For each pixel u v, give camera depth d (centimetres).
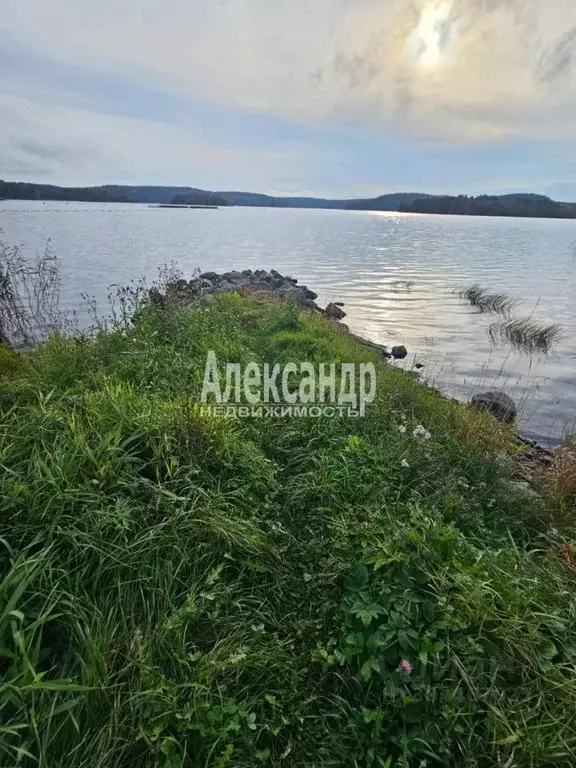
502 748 182
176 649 208
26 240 2836
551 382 843
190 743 178
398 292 1773
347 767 180
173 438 319
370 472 358
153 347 518
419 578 236
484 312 1434
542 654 210
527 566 277
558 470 416
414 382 631
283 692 203
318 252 3453
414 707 190
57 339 522
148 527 254
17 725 161
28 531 233
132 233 4347
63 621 209
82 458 273
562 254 3475
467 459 410
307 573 265
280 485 344
